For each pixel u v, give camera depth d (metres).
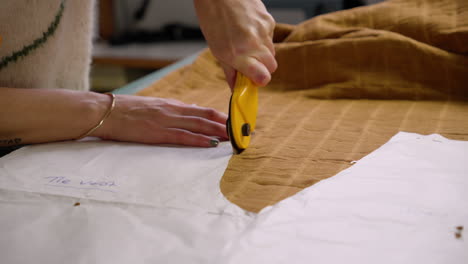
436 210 0.39
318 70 0.84
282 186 0.47
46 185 0.47
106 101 0.62
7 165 0.52
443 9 0.83
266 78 0.54
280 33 0.99
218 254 0.34
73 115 0.59
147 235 0.38
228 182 0.48
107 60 2.09
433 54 0.76
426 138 0.56
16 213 0.42
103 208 0.42
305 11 2.11
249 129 0.56
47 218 0.41
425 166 0.47
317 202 0.41
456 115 0.66
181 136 0.59
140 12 2.48
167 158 0.55
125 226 0.39
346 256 0.33
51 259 0.35
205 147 0.59
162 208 0.42
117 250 0.36
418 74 0.77
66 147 0.59
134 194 0.45
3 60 0.65
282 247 0.35
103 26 2.48
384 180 0.45
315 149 0.57
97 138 0.63
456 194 0.41
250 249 0.34
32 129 0.58
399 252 0.33
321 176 0.48
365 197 0.42
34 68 0.69
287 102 0.80
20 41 0.64
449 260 0.32
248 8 0.59
